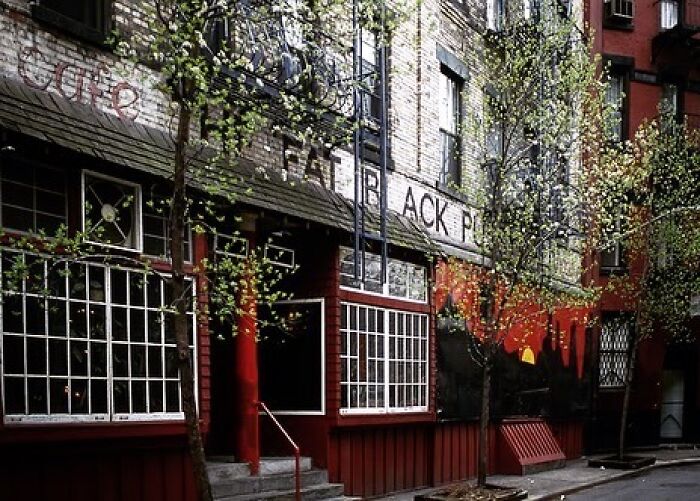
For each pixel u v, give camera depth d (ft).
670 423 84.02
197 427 22.75
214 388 38.60
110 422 27.17
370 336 43.14
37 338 25.20
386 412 43.96
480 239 49.65
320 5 28.63
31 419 24.75
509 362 58.44
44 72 26.55
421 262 47.93
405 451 46.62
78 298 26.55
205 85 22.43
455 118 54.90
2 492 24.40
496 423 57.06
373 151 44.68
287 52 32.60
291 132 35.09
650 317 73.31
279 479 35.94
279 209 34.37
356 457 42.24
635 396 79.46
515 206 52.34
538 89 48.67
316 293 40.65
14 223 25.03
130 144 28.17
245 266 26.17
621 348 78.13
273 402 41.32
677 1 84.12
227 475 34.27
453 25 53.98
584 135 56.85
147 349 28.89
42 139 24.31
